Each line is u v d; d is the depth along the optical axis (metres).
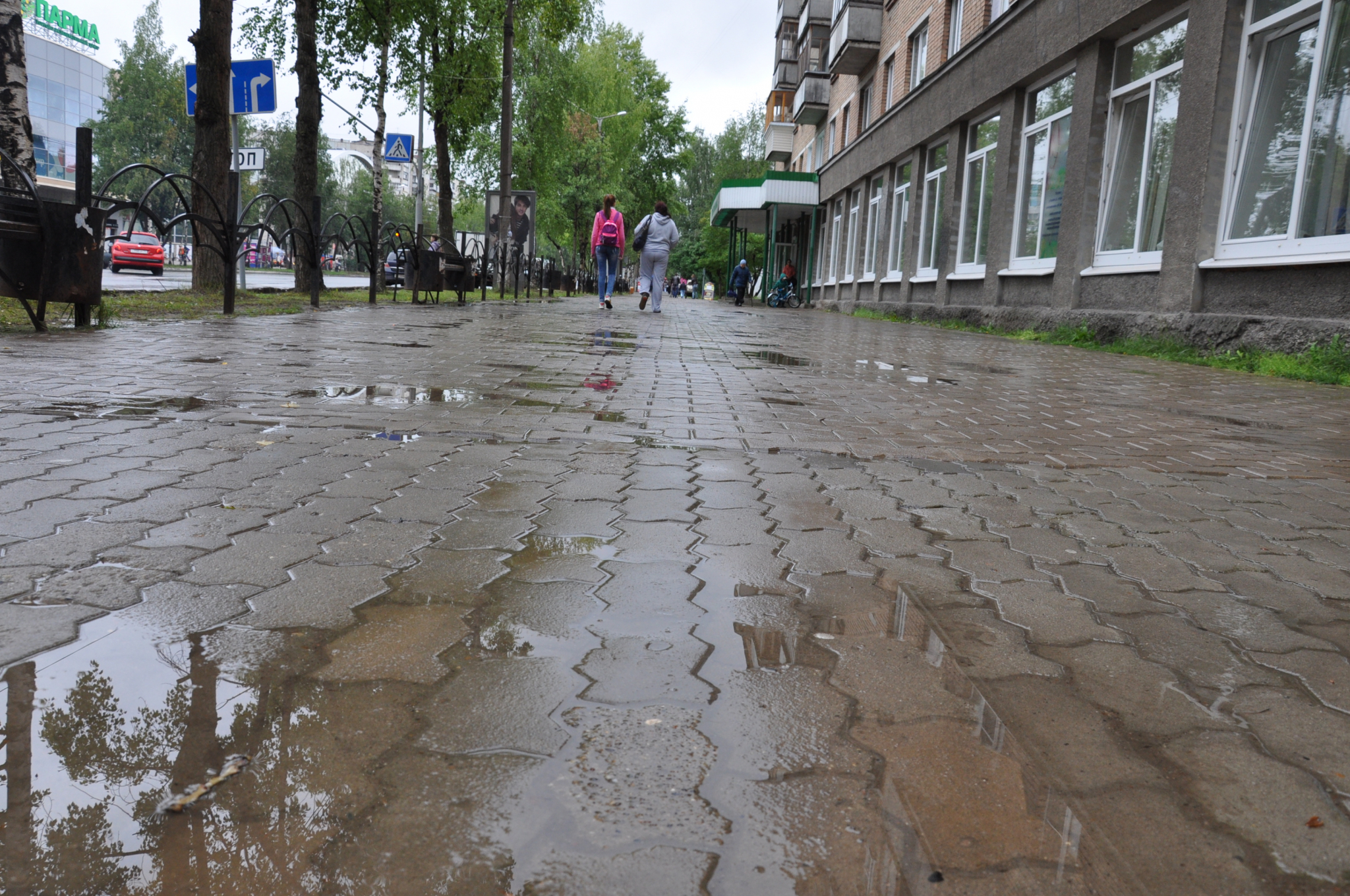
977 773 1.41
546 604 2.09
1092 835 1.25
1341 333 8.95
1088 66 13.93
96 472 3.18
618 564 2.42
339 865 1.11
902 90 24.38
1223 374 9.25
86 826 1.17
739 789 1.32
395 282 16.36
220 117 13.52
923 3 22.59
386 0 18.45
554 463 3.66
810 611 2.13
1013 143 16.66
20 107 9.04
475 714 1.53
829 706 1.62
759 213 44.47
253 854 1.13
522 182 38.16
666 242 18.77
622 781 1.33
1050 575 2.54
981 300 18.12
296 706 1.54
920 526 3.00
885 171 25.86
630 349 9.17
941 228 20.83
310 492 3.04
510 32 23.92
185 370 5.77
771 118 56.75
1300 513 3.49
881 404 6.04
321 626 1.91
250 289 17.27
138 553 2.34
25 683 1.59
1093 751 1.51
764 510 3.10
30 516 2.63
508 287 26.72
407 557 2.40
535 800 1.27
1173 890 1.14
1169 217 11.70
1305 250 9.64
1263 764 1.50
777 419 5.14
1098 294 13.71
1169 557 2.80
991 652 1.94
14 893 1.04
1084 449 4.70
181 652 1.75
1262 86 10.59
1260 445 5.07
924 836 1.22
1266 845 1.26
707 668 1.76
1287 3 10.14
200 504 2.84
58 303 9.30
